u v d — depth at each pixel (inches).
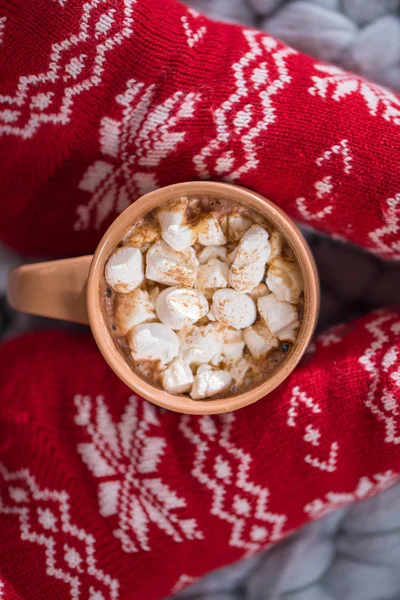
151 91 18.2
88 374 20.1
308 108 18.2
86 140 18.9
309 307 17.5
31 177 19.9
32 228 21.0
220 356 18.1
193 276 17.7
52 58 17.9
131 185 19.5
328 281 21.5
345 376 18.8
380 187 18.2
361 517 21.9
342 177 18.2
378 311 20.0
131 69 18.0
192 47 18.1
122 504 19.5
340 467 19.2
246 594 22.4
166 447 19.4
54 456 19.7
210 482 19.3
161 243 17.8
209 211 17.9
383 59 20.7
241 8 21.1
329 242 21.3
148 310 17.9
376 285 21.4
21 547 19.5
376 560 21.8
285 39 20.9
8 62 18.1
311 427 18.8
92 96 18.3
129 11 17.7
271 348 18.1
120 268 17.6
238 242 17.9
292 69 18.4
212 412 17.8
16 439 20.0
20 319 22.6
